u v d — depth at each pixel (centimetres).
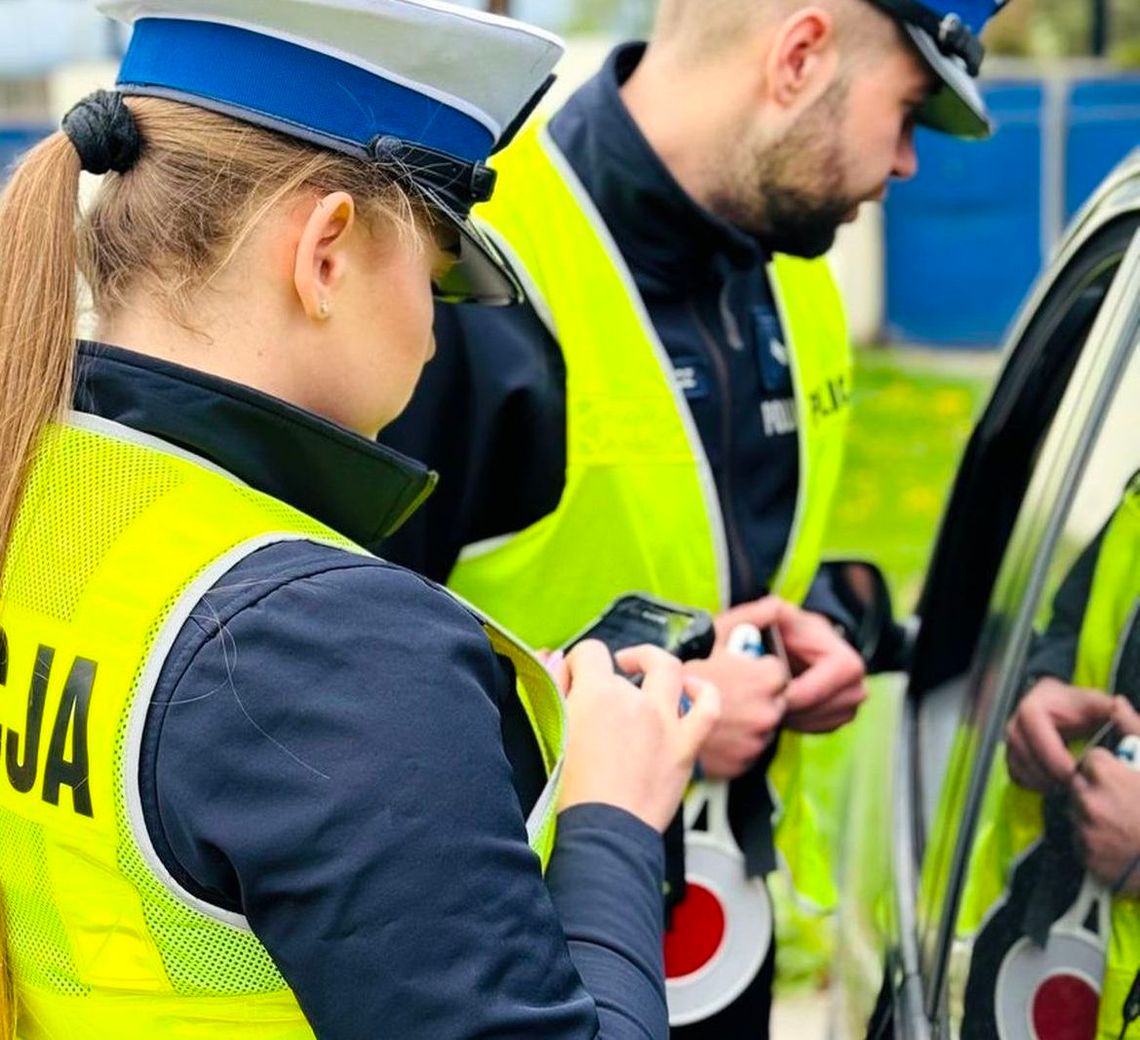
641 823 112
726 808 176
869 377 948
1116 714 118
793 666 186
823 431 196
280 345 99
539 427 164
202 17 98
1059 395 176
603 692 118
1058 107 1016
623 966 102
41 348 96
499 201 165
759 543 185
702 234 172
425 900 85
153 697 88
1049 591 141
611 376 168
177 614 89
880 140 171
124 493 95
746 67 168
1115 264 154
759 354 185
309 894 85
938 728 195
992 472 197
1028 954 122
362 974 85
